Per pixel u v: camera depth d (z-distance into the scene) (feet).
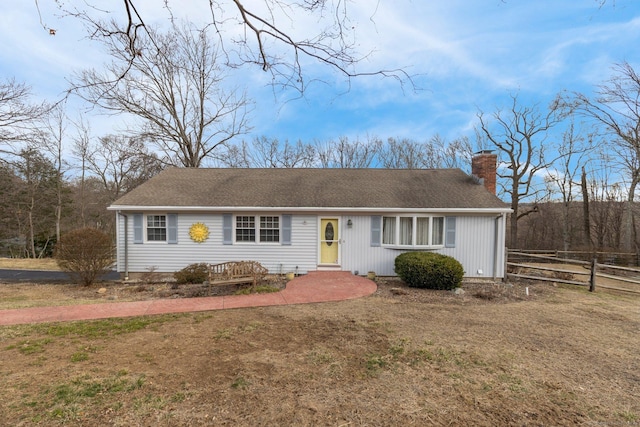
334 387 13.34
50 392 12.63
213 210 38.93
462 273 33.17
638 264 57.47
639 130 66.69
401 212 38.91
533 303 28.63
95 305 26.32
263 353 16.74
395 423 10.97
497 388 13.51
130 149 73.36
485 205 38.11
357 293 30.37
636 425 11.15
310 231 40.01
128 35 14.34
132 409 11.52
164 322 21.93
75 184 102.94
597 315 24.93
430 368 15.26
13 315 23.48
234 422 10.87
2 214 88.58
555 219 101.81
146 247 39.70
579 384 13.98
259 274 35.14
